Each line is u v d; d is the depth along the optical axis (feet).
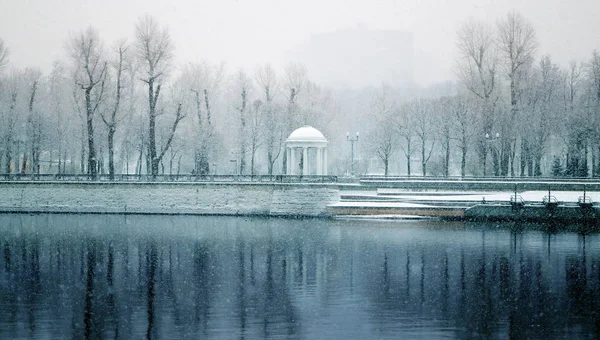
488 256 159.12
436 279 135.44
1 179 261.24
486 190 241.76
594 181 243.19
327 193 234.79
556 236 188.85
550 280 133.59
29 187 251.19
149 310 112.57
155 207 245.45
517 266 147.23
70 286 130.21
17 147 307.99
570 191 234.99
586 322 104.99
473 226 208.74
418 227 207.41
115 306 115.24
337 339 97.35
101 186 248.73
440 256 159.43
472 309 112.78
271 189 238.48
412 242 179.42
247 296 122.11
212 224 217.36
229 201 241.14
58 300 119.14
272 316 108.99
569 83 328.08
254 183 238.68
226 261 155.22
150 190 246.27
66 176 258.98
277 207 237.04
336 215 231.50
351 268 146.41
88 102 255.91
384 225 212.64
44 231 201.98
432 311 111.75
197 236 192.44
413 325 103.86
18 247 174.50
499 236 189.06
